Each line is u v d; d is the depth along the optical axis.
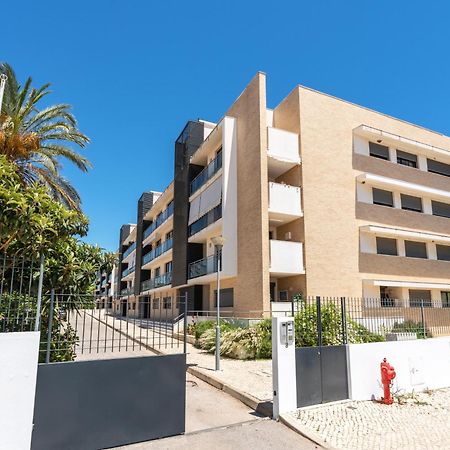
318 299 7.71
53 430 4.70
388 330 10.85
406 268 20.83
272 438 5.50
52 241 5.14
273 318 6.81
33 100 17.42
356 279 18.98
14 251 5.17
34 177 17.56
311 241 18.12
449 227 23.50
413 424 6.17
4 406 4.24
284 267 17.34
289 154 18.81
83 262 6.36
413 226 21.89
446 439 5.54
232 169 20.50
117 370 5.28
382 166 21.59
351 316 9.92
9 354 4.34
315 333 8.66
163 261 34.06
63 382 4.86
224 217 19.69
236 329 12.95
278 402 6.44
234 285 19.39
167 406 5.59
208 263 21.03
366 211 20.31
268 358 11.84
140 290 40.31
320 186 19.05
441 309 20.83
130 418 5.26
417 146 22.77
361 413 6.66
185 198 25.81
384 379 7.54
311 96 20.08
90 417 4.97
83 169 19.86
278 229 20.25
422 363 8.73
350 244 19.25
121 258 56.28
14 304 5.23
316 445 5.27
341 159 20.16
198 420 6.33
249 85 19.88
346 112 21.14
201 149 24.11
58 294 5.73
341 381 7.46
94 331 13.22
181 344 14.74
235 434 5.65
